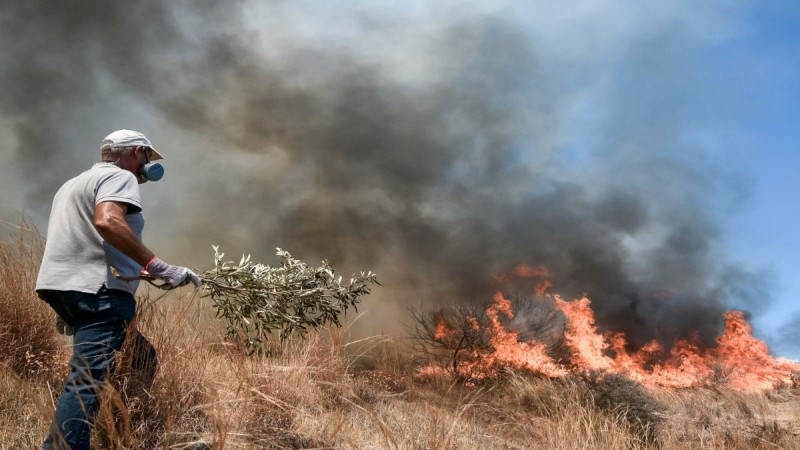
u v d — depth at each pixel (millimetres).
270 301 3100
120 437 2746
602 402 7098
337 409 4246
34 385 3355
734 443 6895
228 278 3062
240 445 3197
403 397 5375
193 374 3463
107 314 2695
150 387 3035
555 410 6098
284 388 3949
